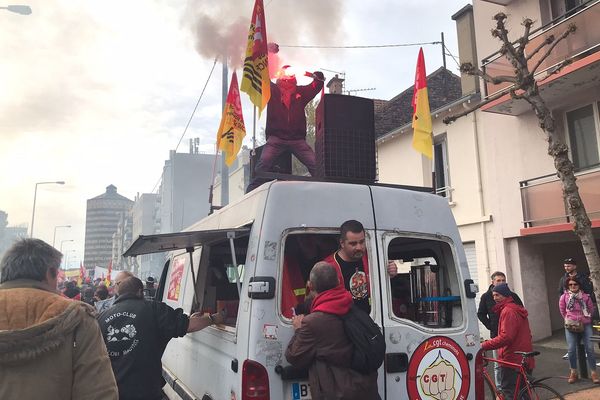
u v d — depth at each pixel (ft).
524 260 37.27
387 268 11.07
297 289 11.16
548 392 15.55
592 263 17.67
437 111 44.88
